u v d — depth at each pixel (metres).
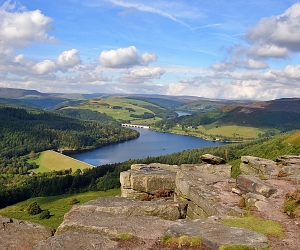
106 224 11.59
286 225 11.73
